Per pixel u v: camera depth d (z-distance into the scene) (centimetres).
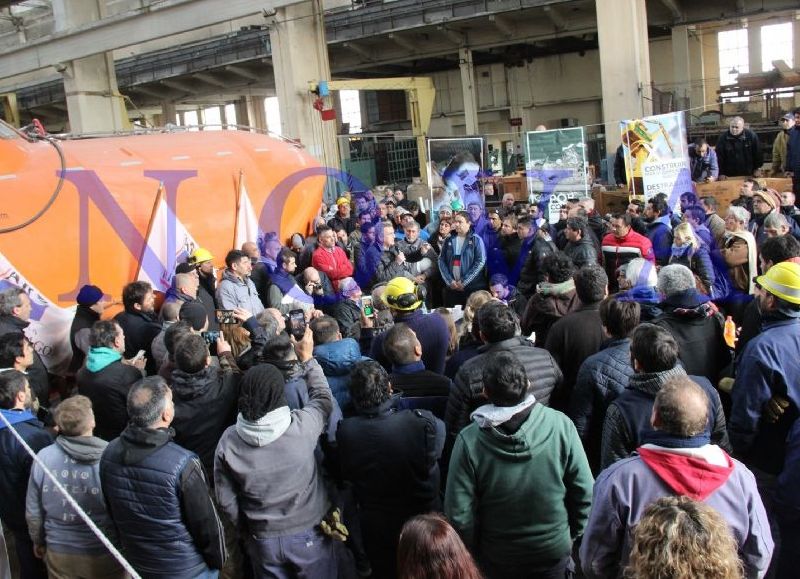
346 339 435
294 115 1816
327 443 371
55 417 347
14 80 3603
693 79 2453
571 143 991
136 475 305
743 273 557
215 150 839
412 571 202
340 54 2770
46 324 614
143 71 3078
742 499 241
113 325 437
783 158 1063
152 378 318
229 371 389
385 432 337
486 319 369
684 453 244
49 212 637
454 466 298
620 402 317
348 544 436
